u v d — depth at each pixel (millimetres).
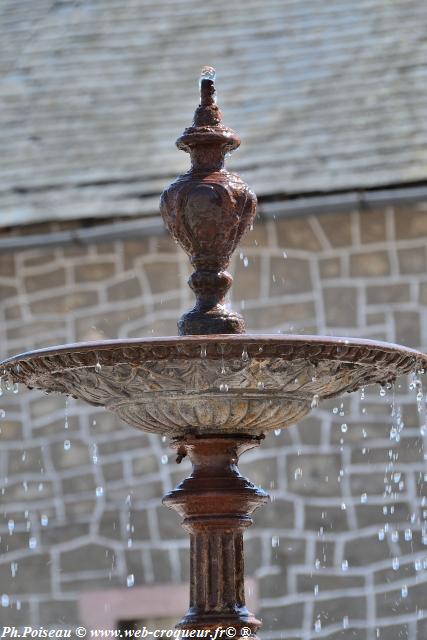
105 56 15344
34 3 16562
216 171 5695
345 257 12453
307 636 11859
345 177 12445
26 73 15359
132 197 13000
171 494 5762
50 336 12930
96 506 12570
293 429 12227
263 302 12500
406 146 12805
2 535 12656
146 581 12352
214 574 5680
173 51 15148
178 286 12789
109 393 5539
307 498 12094
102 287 12906
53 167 13727
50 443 12750
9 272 13078
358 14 15008
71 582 12445
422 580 11797
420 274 12344
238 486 5711
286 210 12297
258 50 14812
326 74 14203
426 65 13992
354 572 11898
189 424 5590
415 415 12078
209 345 5090
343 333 12352
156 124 14141
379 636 11773
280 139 13312
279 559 12031
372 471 12047
